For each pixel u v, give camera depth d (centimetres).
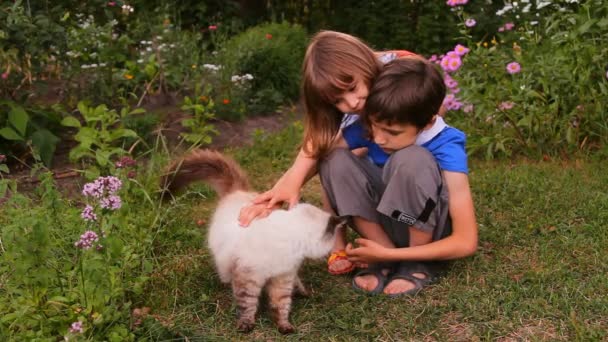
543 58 518
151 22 823
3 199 433
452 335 286
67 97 612
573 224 379
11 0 504
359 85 294
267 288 301
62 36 509
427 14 880
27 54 520
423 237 315
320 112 312
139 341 276
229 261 292
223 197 338
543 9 685
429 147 310
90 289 275
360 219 325
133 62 670
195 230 385
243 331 291
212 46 869
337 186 318
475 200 423
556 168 477
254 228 286
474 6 862
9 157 501
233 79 671
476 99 513
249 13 962
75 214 325
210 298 321
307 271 350
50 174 338
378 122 289
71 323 271
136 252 332
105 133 459
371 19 908
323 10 992
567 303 297
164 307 312
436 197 302
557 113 513
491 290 315
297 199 321
